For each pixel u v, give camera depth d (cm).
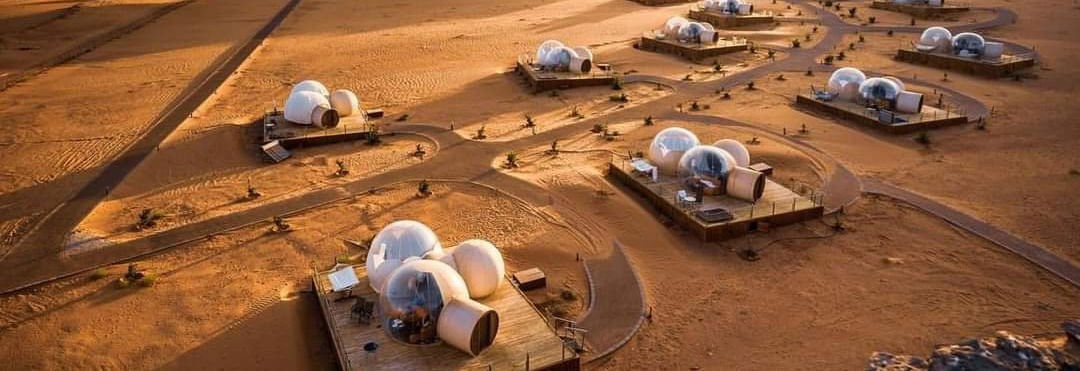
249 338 2017
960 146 3562
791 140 3688
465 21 7794
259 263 2477
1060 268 2319
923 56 5412
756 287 2266
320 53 6216
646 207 2866
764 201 2784
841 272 2342
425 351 1834
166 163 3516
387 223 2786
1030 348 1480
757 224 2636
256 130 4016
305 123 3900
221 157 3588
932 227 2652
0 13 8431
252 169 3422
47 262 2516
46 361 1942
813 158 3403
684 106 4391
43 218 2894
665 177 3048
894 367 1522
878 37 6481
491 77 5228
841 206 2845
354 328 1928
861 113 3981
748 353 1920
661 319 2105
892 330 1994
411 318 1853
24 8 8825
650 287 2280
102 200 3075
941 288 2217
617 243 2569
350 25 7638
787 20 7431
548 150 3588
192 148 3709
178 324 2097
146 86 5094
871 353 1880
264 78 5344
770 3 8519
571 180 3152
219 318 2123
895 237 2580
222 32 7275
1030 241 2506
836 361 1855
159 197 3106
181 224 2811
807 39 6419
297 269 2430
